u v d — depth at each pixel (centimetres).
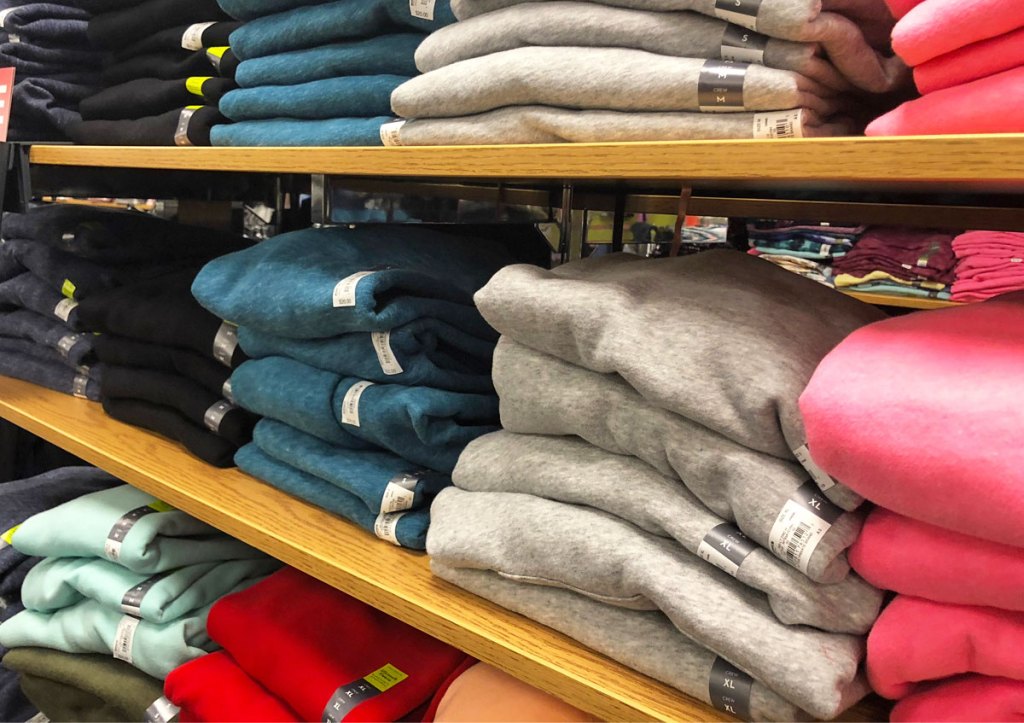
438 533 81
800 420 60
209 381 116
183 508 105
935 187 73
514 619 77
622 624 70
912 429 52
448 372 96
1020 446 48
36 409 138
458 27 83
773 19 61
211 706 99
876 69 68
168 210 196
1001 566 51
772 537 60
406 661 98
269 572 128
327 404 97
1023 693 53
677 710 64
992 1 51
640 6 71
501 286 77
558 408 75
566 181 117
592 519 72
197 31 124
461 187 135
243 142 110
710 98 66
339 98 99
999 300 70
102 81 149
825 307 76
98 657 123
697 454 65
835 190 98
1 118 131
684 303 72
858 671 62
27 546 124
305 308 95
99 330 136
